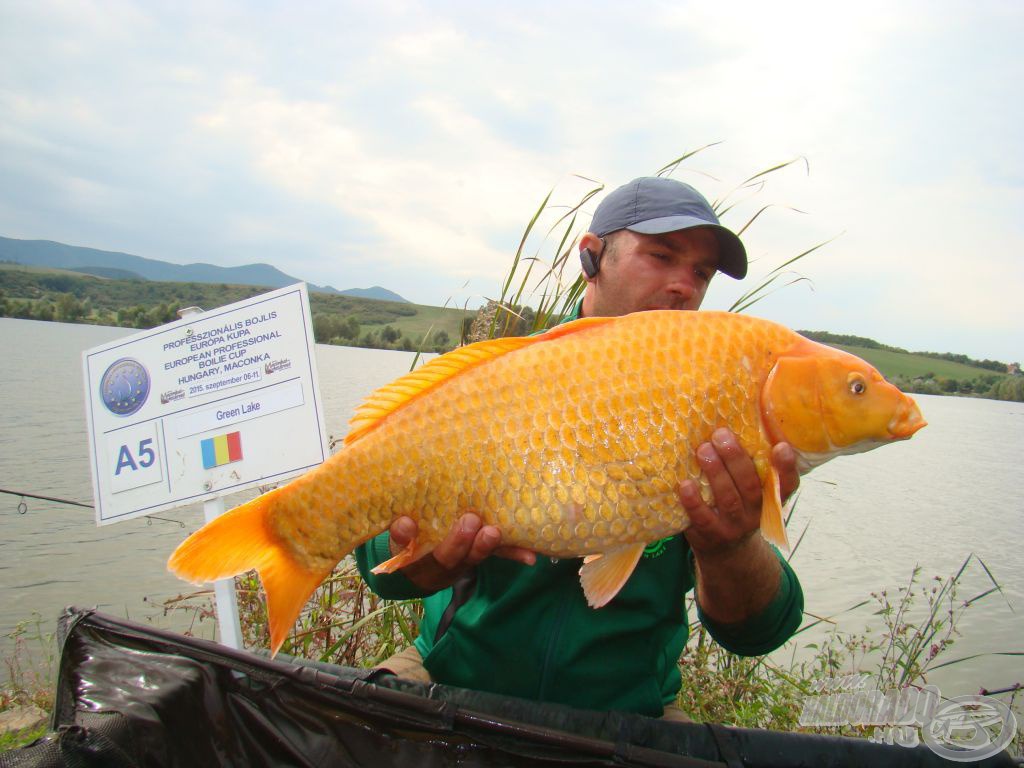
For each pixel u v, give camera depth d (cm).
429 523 85
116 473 119
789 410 85
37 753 71
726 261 115
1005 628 283
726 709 161
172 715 84
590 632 97
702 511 83
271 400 116
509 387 84
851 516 511
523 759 82
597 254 117
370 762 85
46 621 249
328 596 170
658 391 84
